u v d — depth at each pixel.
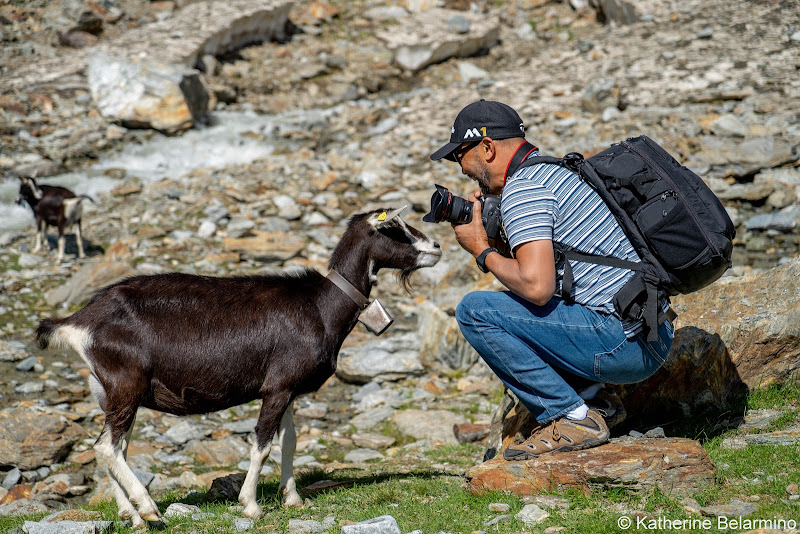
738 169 11.41
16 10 16.77
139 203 11.96
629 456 4.11
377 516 4.18
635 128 12.87
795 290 5.55
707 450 4.60
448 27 17.50
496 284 8.59
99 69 14.62
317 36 18.17
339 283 4.57
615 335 3.98
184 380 4.32
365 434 7.30
